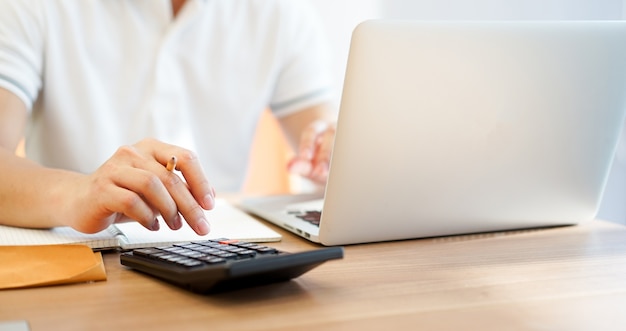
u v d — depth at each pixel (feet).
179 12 5.01
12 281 1.96
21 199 2.66
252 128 5.31
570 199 2.88
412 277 2.13
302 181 5.60
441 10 6.21
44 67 4.66
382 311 1.79
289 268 1.88
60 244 2.27
